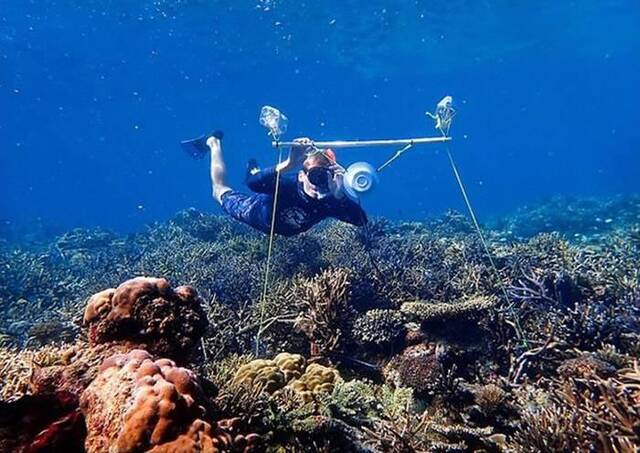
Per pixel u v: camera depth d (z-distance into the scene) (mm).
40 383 2727
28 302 10008
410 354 5488
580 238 14500
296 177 6121
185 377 2404
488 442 4211
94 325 3189
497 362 5758
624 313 6117
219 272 9266
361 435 3941
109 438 2141
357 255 9398
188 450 2033
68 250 16219
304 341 6105
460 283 7852
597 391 4461
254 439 3016
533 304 6883
